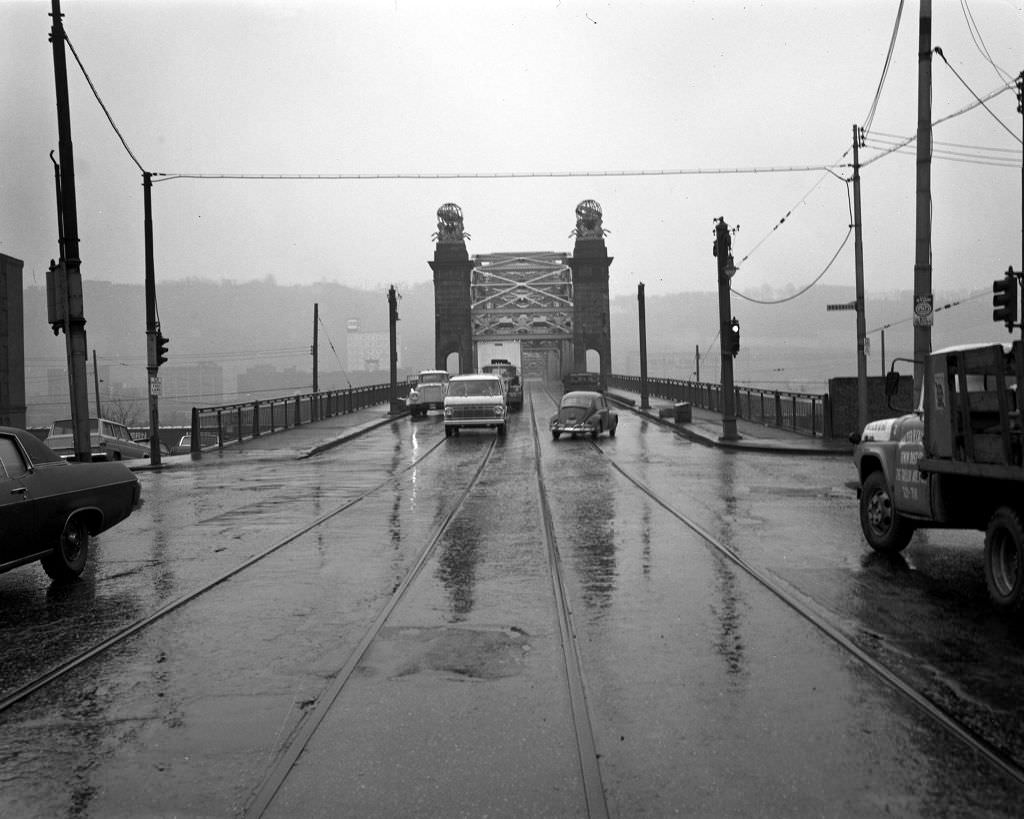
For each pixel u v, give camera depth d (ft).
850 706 18.35
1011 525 25.21
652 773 15.20
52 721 18.15
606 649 22.72
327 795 14.52
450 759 15.92
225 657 22.48
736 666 21.11
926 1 57.16
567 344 386.32
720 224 97.55
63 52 62.39
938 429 29.45
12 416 134.00
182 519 48.32
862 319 82.28
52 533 31.32
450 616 26.37
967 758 15.72
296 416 129.90
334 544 39.27
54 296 62.90
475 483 63.67
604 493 56.54
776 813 13.74
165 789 14.89
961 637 23.44
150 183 85.20
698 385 161.38
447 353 341.82
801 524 43.21
